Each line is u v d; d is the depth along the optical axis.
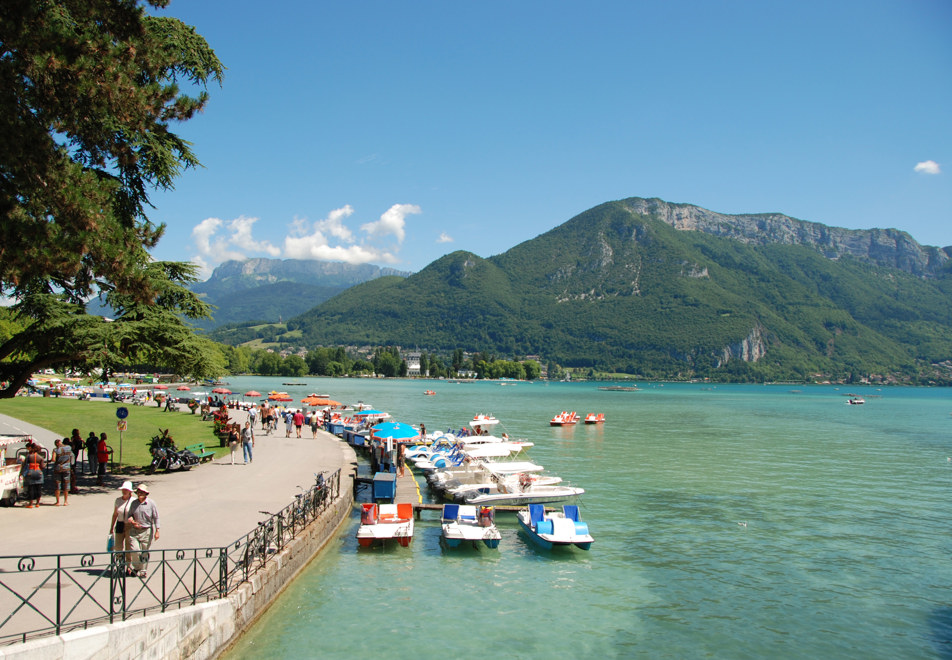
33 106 14.14
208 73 23.86
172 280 24.81
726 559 21.72
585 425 77.94
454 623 15.75
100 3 14.98
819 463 45.31
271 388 170.25
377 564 20.27
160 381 156.38
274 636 14.44
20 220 13.22
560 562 21.11
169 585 13.06
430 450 42.59
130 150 18.19
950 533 25.44
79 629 9.45
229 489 24.00
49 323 20.61
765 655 14.71
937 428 79.31
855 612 17.31
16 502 19.45
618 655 14.43
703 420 88.31
